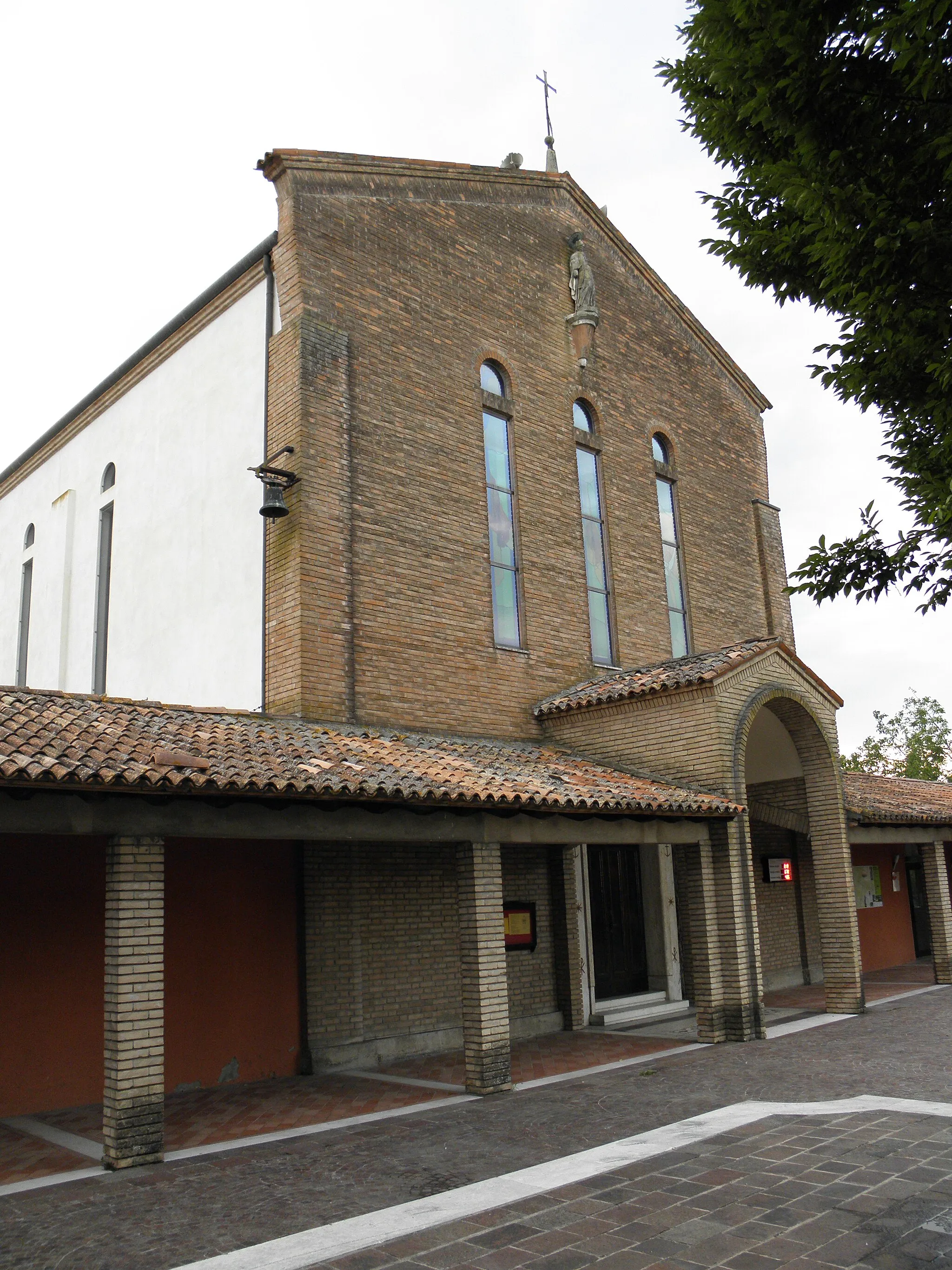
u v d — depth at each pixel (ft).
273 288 48.52
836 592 21.31
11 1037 33.35
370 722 44.45
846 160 18.97
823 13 17.87
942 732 162.20
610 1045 44.39
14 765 25.36
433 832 35.37
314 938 40.55
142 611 54.44
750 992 44.11
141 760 28.58
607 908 55.31
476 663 49.93
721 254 23.16
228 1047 37.81
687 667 49.44
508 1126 29.73
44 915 34.71
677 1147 26.45
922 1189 22.15
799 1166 24.27
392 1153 27.20
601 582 59.47
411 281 51.16
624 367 64.13
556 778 41.45
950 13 16.08
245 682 45.34
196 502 51.11
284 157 46.91
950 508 18.15
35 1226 22.03
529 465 55.67
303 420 44.47
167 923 37.24
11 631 70.13
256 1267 19.24
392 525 47.32
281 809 31.55
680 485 66.80
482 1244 20.06
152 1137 26.81
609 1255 19.25
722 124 21.58
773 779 56.18
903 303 18.97
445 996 44.57
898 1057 38.22
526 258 58.65
